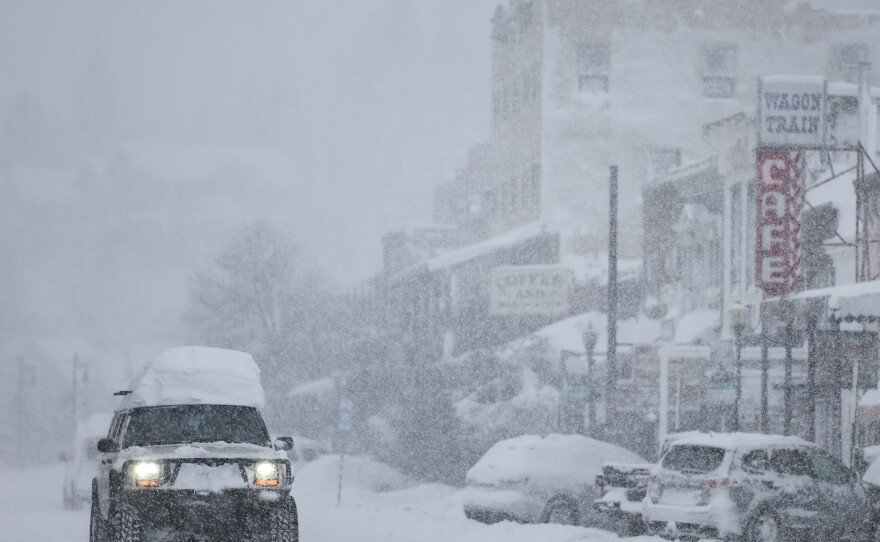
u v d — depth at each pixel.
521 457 27.88
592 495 27.98
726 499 21.33
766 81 40.62
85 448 38.97
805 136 40.34
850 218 43.78
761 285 39.81
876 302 31.88
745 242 47.09
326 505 39.22
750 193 47.09
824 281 44.50
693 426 41.97
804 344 39.31
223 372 19.97
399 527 28.03
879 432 38.06
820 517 22.22
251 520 17.42
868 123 43.41
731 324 36.50
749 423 41.22
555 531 24.30
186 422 19.19
